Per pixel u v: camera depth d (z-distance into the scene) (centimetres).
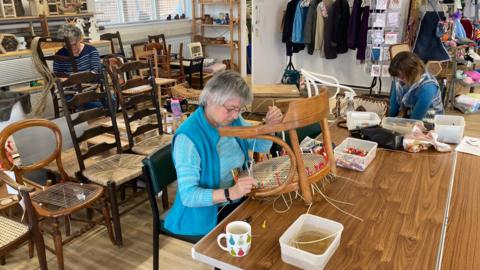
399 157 180
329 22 560
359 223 125
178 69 596
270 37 603
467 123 443
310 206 137
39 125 215
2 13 420
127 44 602
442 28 456
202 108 146
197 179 140
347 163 167
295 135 124
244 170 157
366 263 106
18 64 404
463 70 515
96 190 218
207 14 711
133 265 218
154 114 321
